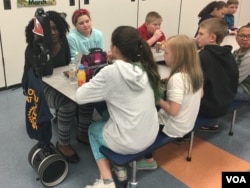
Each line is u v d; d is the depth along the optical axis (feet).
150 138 5.53
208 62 6.58
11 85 11.86
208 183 6.61
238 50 8.70
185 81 5.73
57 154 6.33
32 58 6.49
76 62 7.24
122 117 5.26
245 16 20.40
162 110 6.41
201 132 8.84
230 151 7.91
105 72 5.01
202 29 7.05
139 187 6.40
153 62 5.43
